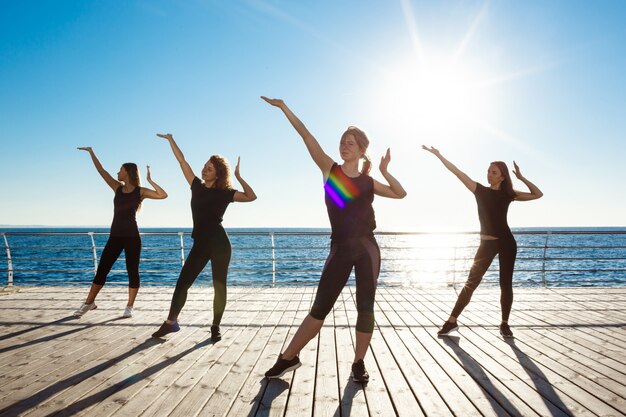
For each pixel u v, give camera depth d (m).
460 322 4.45
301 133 2.59
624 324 4.38
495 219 3.77
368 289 2.55
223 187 3.72
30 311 4.85
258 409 2.23
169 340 3.65
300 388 2.55
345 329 4.06
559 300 5.79
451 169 3.81
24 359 3.09
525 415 2.20
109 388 2.53
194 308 5.10
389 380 2.70
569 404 2.34
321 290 2.54
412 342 3.65
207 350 3.35
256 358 3.14
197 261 3.66
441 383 2.65
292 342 2.63
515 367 2.98
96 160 4.57
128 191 4.53
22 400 2.34
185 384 2.60
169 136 3.89
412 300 5.78
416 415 2.18
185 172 3.82
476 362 3.10
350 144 2.52
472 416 2.18
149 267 25.73
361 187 2.52
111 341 3.60
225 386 2.57
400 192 2.54
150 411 2.20
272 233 6.54
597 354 3.32
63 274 21.39
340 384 2.62
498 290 6.66
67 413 2.17
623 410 2.27
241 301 5.59
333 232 2.56
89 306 4.59
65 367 2.92
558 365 3.04
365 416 2.16
